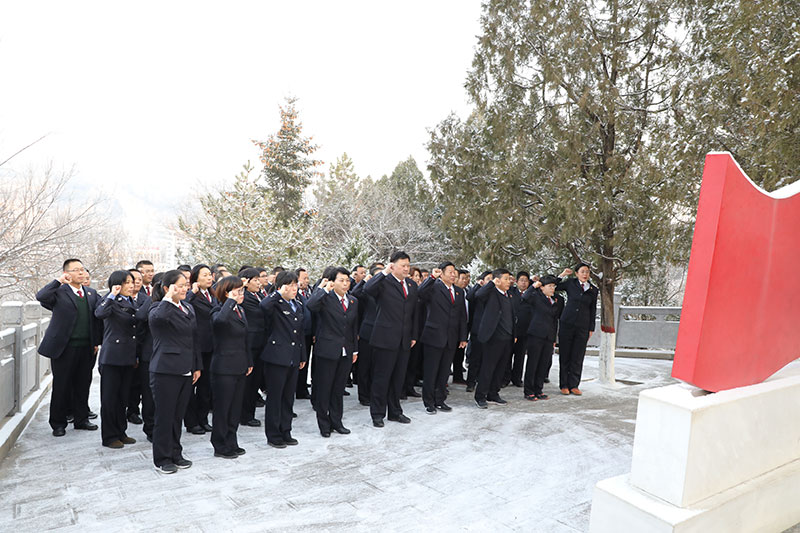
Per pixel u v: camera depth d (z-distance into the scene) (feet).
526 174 31.50
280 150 100.27
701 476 10.52
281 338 19.90
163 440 16.98
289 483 16.02
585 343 30.37
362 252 59.06
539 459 18.21
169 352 16.92
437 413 25.07
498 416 24.34
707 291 11.08
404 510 14.14
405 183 103.24
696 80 26.96
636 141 30.99
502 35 30.50
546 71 28.94
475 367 30.91
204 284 21.67
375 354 23.03
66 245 47.34
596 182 29.09
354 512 13.98
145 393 20.30
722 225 11.18
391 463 17.92
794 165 22.40
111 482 15.90
